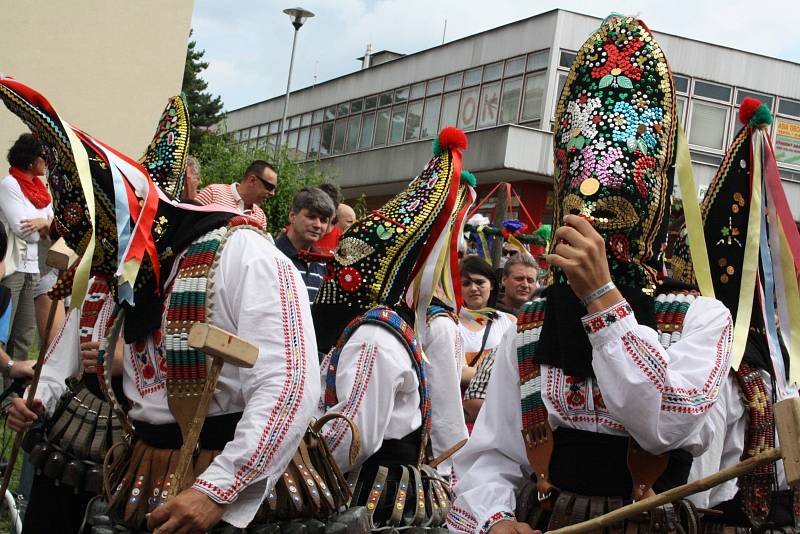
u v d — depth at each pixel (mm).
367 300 3873
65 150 2691
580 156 2736
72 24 11578
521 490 2822
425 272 4016
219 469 2514
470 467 2936
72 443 3443
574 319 2670
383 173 30109
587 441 2672
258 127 37844
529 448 2773
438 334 4137
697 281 2930
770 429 3068
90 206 2598
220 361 2502
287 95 23844
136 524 2689
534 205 23938
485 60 27219
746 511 3055
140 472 2715
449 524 2852
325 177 19922
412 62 30156
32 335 6988
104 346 2914
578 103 2814
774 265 3236
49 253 3490
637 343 2510
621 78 2783
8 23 11211
